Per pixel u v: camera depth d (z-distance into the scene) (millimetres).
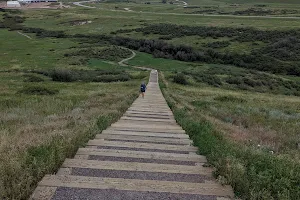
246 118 16188
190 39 106812
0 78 46688
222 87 55781
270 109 24562
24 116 12781
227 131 10250
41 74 54969
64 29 137000
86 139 7125
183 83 51906
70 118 11055
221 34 109188
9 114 13578
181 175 4844
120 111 14812
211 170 5109
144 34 117312
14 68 64312
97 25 141750
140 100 23484
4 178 3947
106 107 16250
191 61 87688
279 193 4039
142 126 10289
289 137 10578
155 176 4742
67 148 5711
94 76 54156
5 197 3625
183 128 10156
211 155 5727
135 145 6941
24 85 36812
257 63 82000
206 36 109312
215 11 184250
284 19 137500
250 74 70688
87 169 4898
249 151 5938
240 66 82562
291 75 75250
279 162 5215
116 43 106812
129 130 9422
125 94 27078
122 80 51562
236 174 4469
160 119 12789
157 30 121000
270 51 90250
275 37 101500
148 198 3828
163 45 96312
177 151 6703
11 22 157375
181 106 19375
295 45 92438
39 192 3846
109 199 3744
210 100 29391
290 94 56625
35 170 4359
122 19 152000
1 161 4680
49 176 4344
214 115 16828
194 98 30500
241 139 8758
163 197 3883
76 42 107875
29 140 6324
